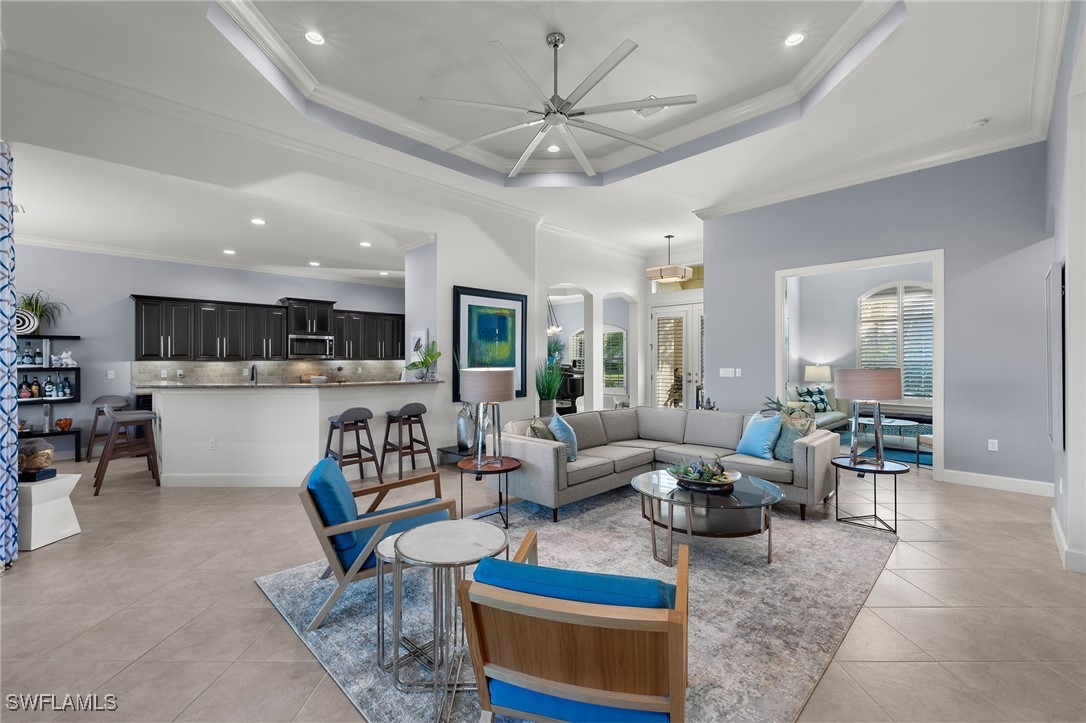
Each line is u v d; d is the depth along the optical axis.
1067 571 2.74
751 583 2.63
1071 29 2.61
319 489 2.20
